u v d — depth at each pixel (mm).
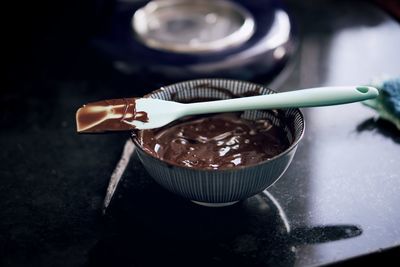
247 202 670
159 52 867
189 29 952
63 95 858
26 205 678
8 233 645
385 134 754
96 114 635
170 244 626
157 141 662
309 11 1041
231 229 640
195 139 667
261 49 867
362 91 637
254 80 862
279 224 643
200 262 608
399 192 673
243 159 635
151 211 664
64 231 645
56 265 611
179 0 1013
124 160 735
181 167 583
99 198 683
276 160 590
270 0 995
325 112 796
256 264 604
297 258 608
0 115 822
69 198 685
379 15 1015
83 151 752
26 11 906
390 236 625
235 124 688
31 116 818
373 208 656
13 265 612
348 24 996
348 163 714
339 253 610
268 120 680
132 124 628
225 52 862
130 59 854
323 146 741
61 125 799
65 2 889
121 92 858
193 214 658
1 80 894
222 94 696
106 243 630
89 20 908
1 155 750
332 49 932
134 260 612
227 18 979
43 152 753
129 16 964
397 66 879
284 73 884
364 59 902
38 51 957
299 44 951
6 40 938
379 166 708
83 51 956
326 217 648
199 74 835
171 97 683
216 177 583
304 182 692
